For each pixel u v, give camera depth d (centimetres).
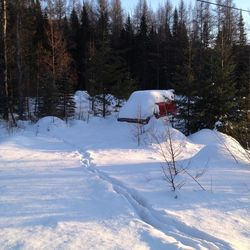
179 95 1902
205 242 517
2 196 727
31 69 3306
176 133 1560
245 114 1750
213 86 1802
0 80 2784
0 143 1451
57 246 502
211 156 997
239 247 507
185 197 709
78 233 545
